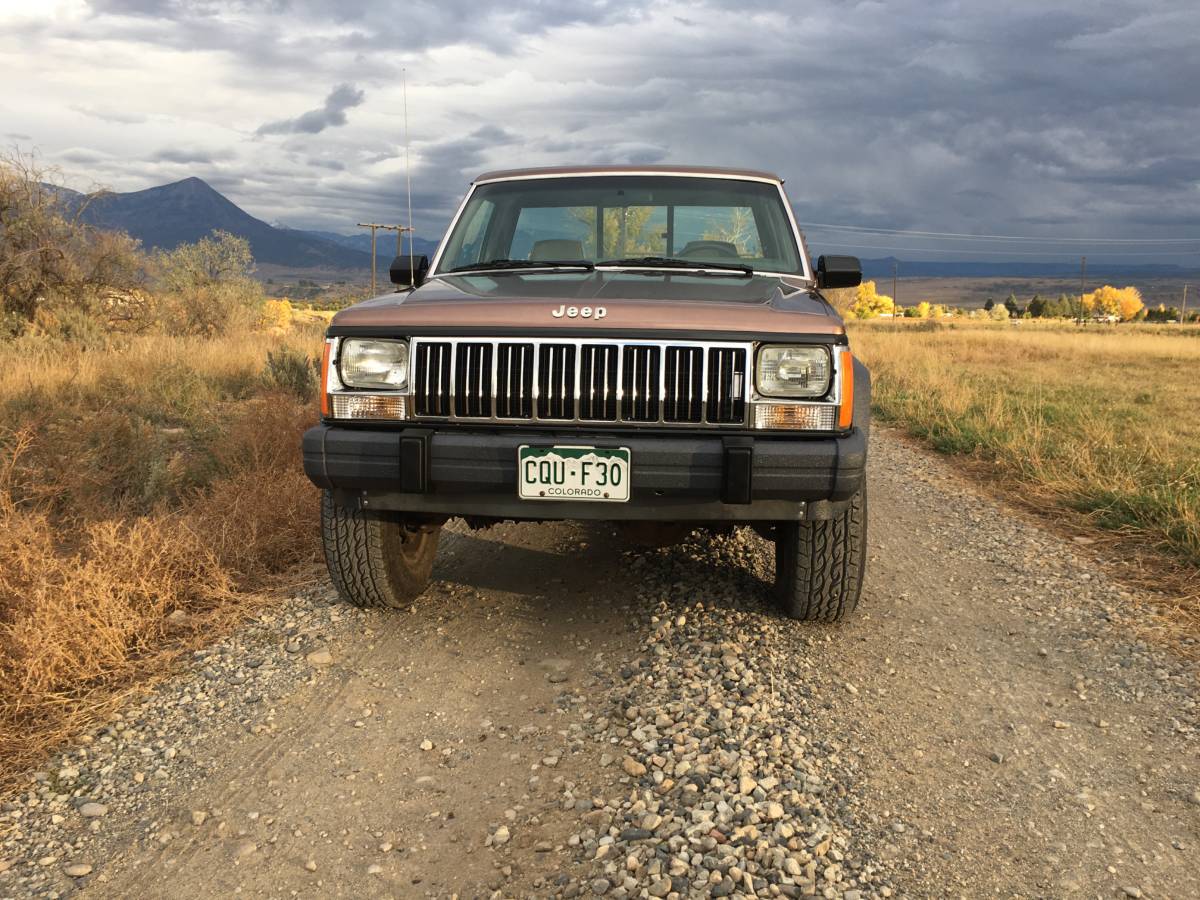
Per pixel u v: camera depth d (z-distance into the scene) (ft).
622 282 13.11
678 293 12.32
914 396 43.68
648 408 11.06
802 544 12.36
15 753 10.08
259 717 10.99
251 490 18.21
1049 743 10.36
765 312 11.25
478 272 14.43
